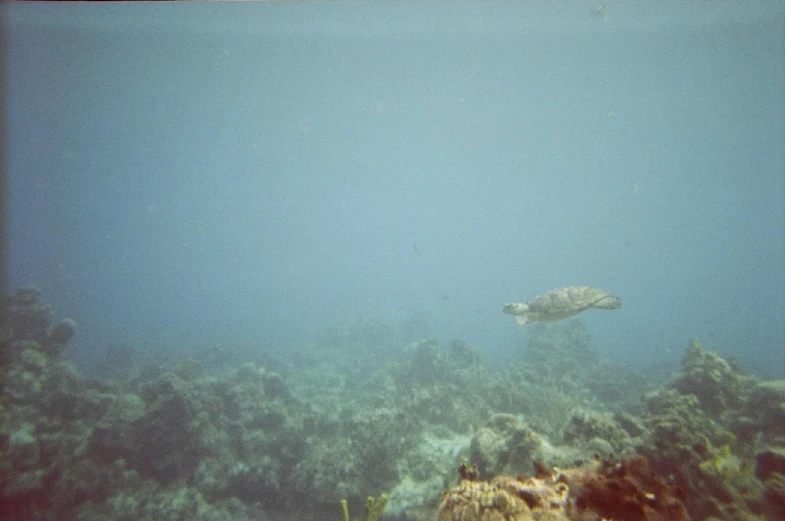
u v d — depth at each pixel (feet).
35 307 51.70
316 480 35.68
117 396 42.14
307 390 73.46
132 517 31.63
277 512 36.01
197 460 37.01
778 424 28.71
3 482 30.19
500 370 77.25
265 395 53.83
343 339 108.17
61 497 31.17
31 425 35.14
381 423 39.91
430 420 49.32
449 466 37.24
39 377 43.34
